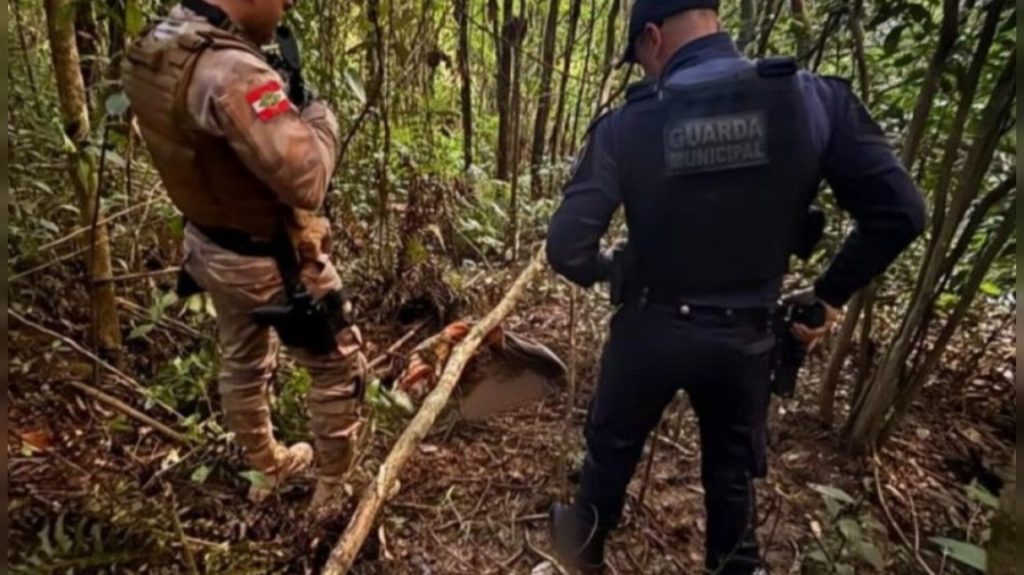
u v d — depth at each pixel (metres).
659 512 2.15
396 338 2.96
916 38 2.14
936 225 2.08
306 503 1.99
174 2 1.99
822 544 1.81
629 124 1.51
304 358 1.79
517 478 2.21
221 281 1.64
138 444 2.11
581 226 1.55
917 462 2.40
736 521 1.74
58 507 1.75
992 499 1.42
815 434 2.47
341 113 2.98
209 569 1.61
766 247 1.50
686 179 1.46
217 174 1.50
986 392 2.72
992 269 2.42
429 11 3.44
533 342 2.71
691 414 2.52
